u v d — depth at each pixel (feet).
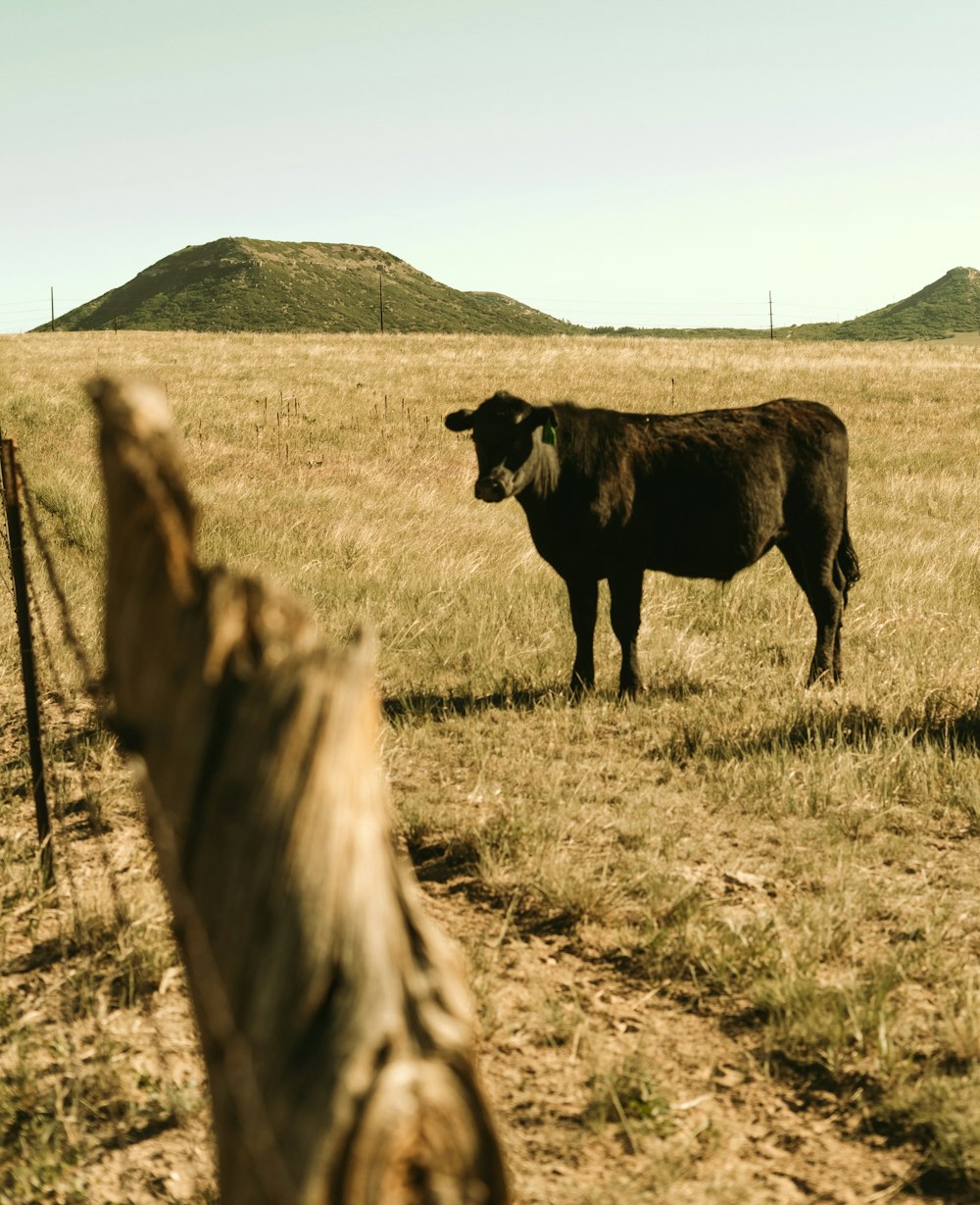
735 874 16.02
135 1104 10.47
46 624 27.76
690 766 20.52
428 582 34.09
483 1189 2.85
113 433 3.23
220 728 2.99
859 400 107.34
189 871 3.17
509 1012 12.34
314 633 3.11
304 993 2.80
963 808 18.57
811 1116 10.67
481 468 24.25
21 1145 9.86
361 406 92.79
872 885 15.60
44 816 15.06
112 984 12.77
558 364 131.54
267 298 587.68
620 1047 11.73
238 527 42.19
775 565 39.42
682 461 25.68
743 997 12.69
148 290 642.22
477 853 16.34
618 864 16.01
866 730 21.91
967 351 180.75
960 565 40.01
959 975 12.95
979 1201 9.48
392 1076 2.72
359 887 2.86
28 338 167.73
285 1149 2.77
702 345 174.29
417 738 21.70
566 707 23.77
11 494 14.56
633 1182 9.58
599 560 25.43
